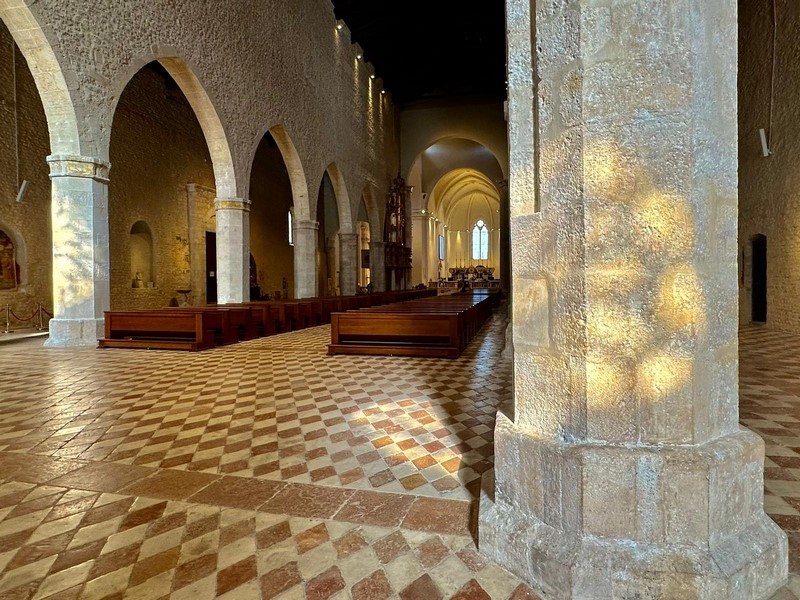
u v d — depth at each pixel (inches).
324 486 99.2
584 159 63.0
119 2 337.4
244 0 492.1
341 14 740.0
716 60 64.7
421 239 1252.5
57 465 112.2
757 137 403.9
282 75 571.8
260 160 875.4
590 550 60.5
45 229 493.7
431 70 940.0
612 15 61.4
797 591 63.8
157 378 213.3
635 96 61.1
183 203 694.5
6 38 449.4
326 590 66.3
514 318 74.7
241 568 71.5
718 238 65.4
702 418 63.6
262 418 149.5
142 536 80.7
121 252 574.6
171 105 668.1
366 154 873.5
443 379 207.2
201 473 106.7
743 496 64.6
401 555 74.1
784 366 223.3
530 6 70.0
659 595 57.7
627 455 60.6
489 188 1627.7
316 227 666.2
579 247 64.0
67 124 310.8
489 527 73.0
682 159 60.5
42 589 67.4
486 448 120.8
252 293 788.0
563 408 67.3
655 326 61.9
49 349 307.0
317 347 319.6
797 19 342.3
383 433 133.9
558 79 65.7
